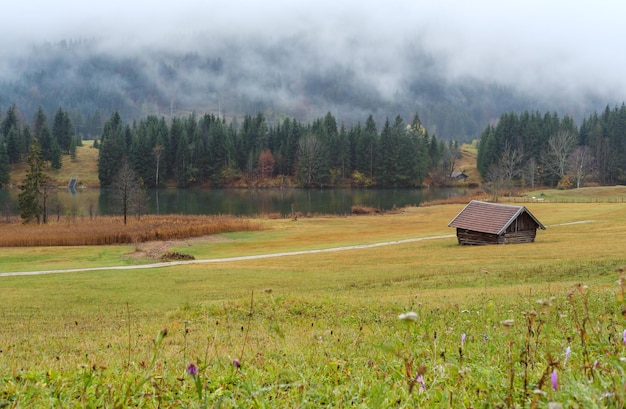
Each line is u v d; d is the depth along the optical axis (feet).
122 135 576.61
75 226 249.55
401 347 29.04
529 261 131.44
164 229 228.84
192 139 601.21
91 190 509.76
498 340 30.94
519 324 38.60
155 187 557.33
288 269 143.95
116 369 26.23
